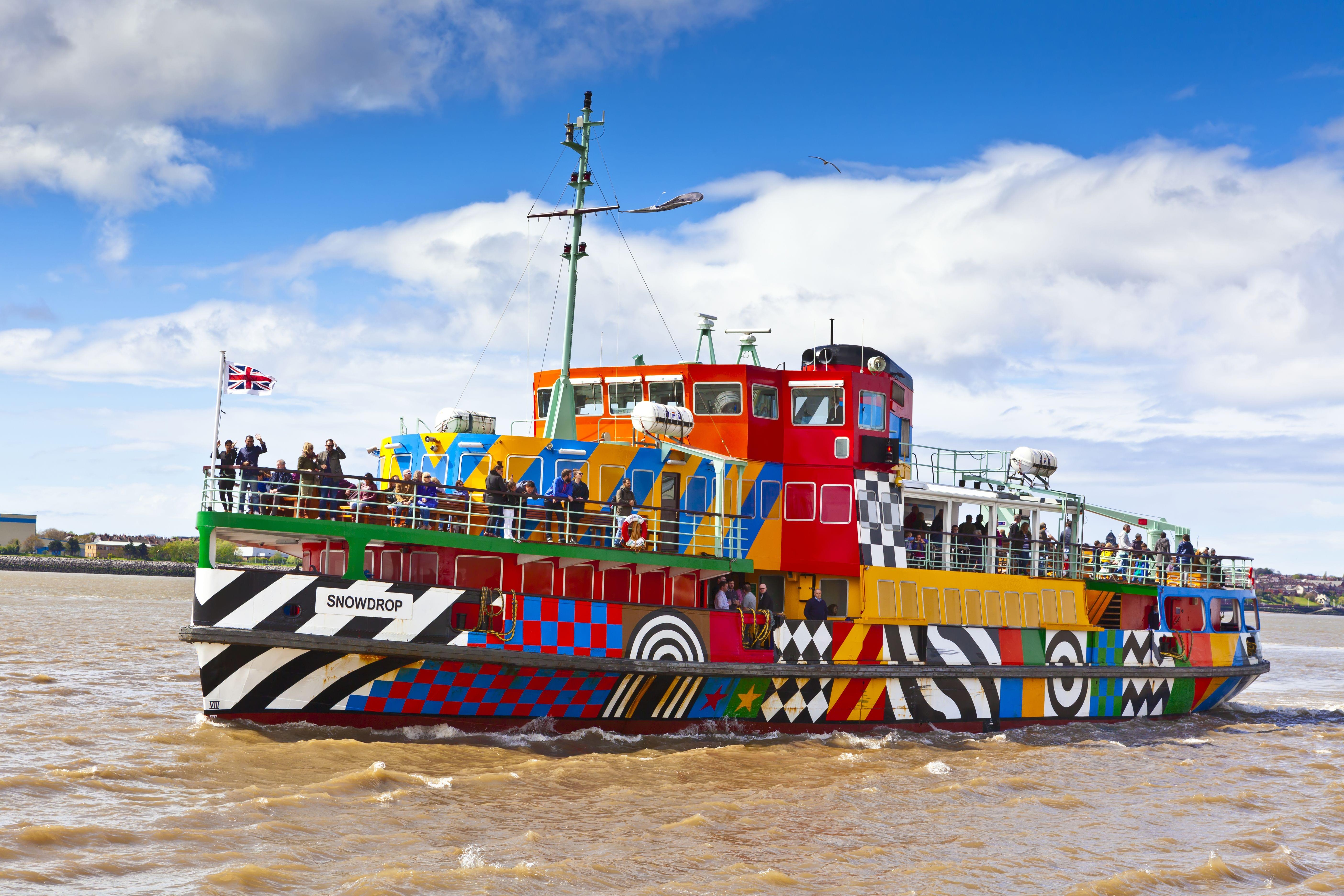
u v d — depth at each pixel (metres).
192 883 14.39
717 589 28.17
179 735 23.69
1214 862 18.16
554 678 24.00
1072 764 26.67
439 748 22.86
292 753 21.61
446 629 23.05
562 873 15.70
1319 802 23.91
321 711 22.73
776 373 28.80
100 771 19.92
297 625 21.98
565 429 28.00
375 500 24.58
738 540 27.88
